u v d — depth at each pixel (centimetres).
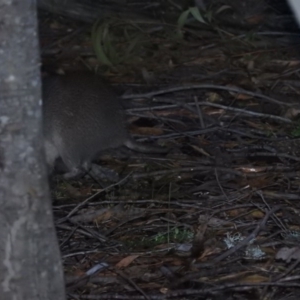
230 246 877
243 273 818
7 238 562
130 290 795
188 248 880
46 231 572
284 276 802
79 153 1098
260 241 879
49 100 1083
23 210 559
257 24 1686
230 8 1700
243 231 911
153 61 1513
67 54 1573
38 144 557
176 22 1678
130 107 1292
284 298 767
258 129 1209
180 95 1343
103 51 1499
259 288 779
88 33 1664
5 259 566
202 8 1639
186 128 1227
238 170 1075
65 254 871
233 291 776
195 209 966
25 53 538
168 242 894
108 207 992
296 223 923
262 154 1114
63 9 1691
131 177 1068
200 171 1074
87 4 1702
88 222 965
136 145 1148
